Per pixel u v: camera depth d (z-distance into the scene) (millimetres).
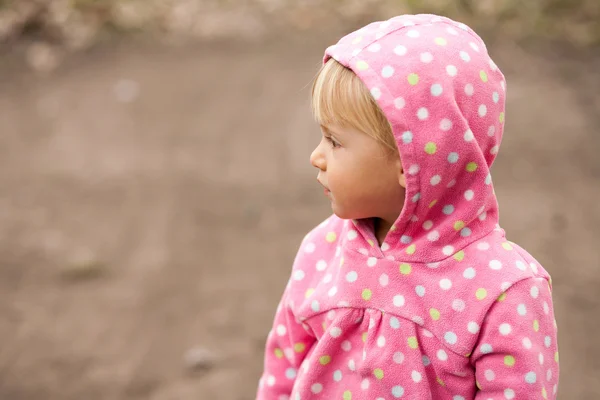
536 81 6168
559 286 3809
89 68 6844
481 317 1343
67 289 4016
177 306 3867
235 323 3721
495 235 1415
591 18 7113
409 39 1354
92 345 3580
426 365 1399
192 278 4102
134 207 4820
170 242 4441
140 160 5391
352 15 7613
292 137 5637
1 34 7207
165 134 5746
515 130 5465
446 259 1389
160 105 6184
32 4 7348
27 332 3672
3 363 3451
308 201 4848
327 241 1601
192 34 7445
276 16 7719
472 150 1340
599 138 5312
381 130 1347
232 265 4215
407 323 1397
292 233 4508
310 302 1527
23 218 4707
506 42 6840
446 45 1355
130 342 3600
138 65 6887
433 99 1319
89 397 3230
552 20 7129
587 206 4539
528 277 1354
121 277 4117
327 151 1428
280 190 4980
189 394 3252
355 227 1490
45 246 4406
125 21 7516
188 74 6703
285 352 1687
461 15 7316
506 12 7250
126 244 4430
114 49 7176
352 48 1370
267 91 6340
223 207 4801
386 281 1423
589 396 3076
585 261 4004
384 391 1413
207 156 5426
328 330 1472
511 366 1325
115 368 3422
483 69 1378
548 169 4977
